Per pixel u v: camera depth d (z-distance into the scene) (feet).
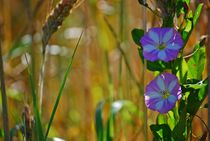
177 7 1.94
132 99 2.73
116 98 2.79
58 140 2.38
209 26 1.95
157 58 1.86
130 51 2.93
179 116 1.97
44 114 2.99
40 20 3.10
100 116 2.53
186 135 1.98
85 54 2.99
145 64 1.98
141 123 2.65
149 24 2.51
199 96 1.96
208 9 1.94
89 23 3.10
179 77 1.97
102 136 2.51
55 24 2.14
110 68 2.97
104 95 3.02
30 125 2.08
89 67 3.02
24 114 2.09
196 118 2.52
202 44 1.99
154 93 1.89
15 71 3.09
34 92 2.07
